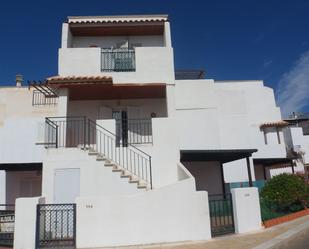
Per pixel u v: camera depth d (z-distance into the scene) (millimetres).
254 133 20391
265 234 9977
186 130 16531
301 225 11398
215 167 16594
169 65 14125
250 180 15117
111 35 16984
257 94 22922
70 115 14977
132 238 9172
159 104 15445
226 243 8883
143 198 9398
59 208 9820
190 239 9375
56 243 9250
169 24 15602
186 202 9586
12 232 9922
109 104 15258
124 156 12570
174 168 12688
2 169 17578
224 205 10414
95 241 9117
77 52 14273
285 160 21312
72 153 11609
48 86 13500
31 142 16922
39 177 18406
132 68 14398
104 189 11367
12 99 19016
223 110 18703
